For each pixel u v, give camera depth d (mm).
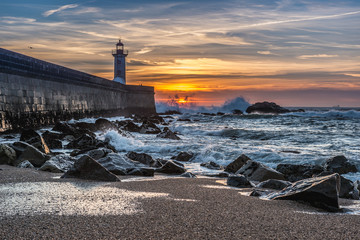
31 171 7312
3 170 7297
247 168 8773
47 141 13852
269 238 3215
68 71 37250
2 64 23016
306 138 18891
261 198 5312
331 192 4820
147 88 73000
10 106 23938
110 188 5574
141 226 3449
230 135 21828
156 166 9711
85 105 42906
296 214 4246
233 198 5090
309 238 3258
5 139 16672
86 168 6559
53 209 4047
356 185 7309
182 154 12211
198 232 3314
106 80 52375
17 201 4441
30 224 3438
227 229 3439
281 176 8273
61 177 6539
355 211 4785
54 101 33156
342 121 37625
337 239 3260
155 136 19953
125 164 8281
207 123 38469
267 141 17734
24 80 26750
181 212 4023
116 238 3096
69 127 18250
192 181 7027
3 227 3332
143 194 5105
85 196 4836
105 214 3861
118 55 90250
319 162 10562
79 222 3539
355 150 13688
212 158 11859
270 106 87688
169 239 3107
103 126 21484
